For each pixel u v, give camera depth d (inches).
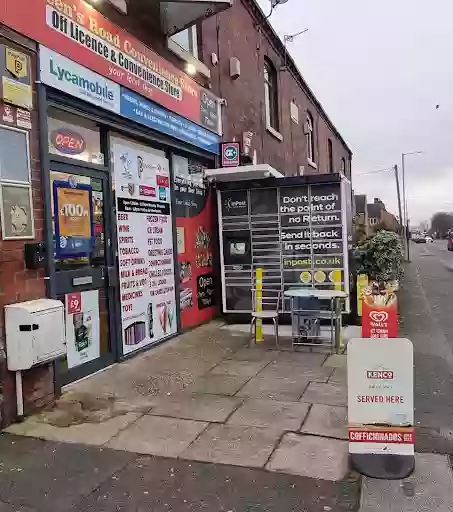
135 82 251.9
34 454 145.6
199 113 328.2
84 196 221.5
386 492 122.0
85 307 219.8
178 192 310.2
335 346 258.2
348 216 323.3
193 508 117.7
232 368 229.1
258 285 287.9
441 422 166.2
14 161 172.1
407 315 374.9
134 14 255.8
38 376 179.8
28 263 175.2
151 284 272.7
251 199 324.2
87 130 227.3
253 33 456.8
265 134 489.4
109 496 123.3
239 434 156.7
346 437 153.4
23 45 178.1
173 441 152.6
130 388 202.4
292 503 118.9
